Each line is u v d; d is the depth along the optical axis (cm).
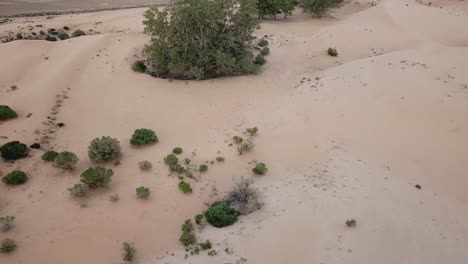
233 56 3709
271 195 2222
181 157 2556
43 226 2030
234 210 2094
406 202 2127
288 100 3186
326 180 2314
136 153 2600
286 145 2645
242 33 3631
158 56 3506
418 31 4578
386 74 3300
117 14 5803
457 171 2327
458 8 5738
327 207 2105
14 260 1838
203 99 3244
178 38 3484
